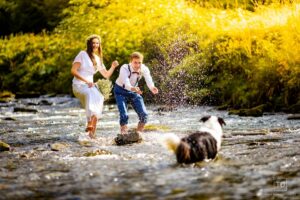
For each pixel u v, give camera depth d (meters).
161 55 20.55
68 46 27.11
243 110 15.24
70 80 24.70
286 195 6.23
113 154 9.34
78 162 8.60
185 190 6.50
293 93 16.27
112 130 13.00
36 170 8.04
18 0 36.09
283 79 16.48
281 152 8.93
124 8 26.30
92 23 26.05
